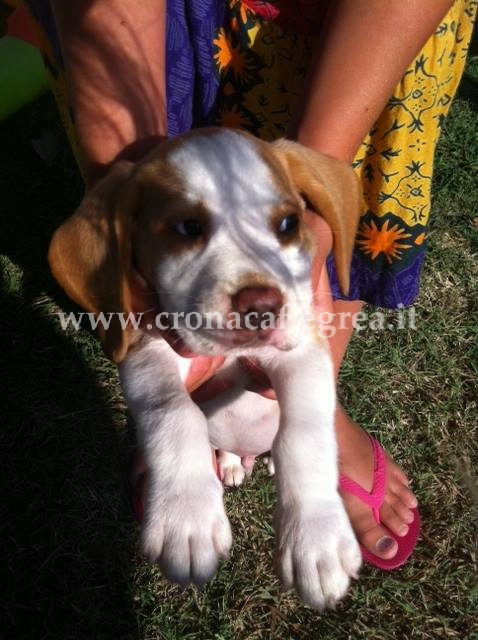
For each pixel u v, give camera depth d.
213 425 0.45
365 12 0.39
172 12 0.45
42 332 0.63
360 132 0.40
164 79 0.44
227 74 0.48
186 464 0.32
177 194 0.35
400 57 0.39
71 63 0.41
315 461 0.33
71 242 0.36
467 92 0.85
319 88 0.40
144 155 0.39
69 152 0.79
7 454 0.56
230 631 0.48
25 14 0.79
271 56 0.47
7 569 0.50
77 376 0.61
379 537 0.50
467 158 0.77
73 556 0.51
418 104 0.46
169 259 0.35
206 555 0.31
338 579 0.31
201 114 0.50
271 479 0.55
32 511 0.53
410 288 0.52
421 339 0.63
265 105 0.49
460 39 0.46
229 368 0.42
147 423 0.34
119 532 0.52
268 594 0.49
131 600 0.49
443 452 0.57
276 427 0.45
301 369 0.36
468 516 0.53
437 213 0.72
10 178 0.77
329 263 0.48
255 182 0.36
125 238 0.36
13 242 0.70
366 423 0.58
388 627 0.48
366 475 0.51
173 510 0.31
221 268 0.33
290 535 0.32
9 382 0.60
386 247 0.50
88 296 0.37
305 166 0.38
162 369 0.36
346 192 0.39
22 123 0.83
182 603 0.49
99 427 0.58
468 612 0.49
